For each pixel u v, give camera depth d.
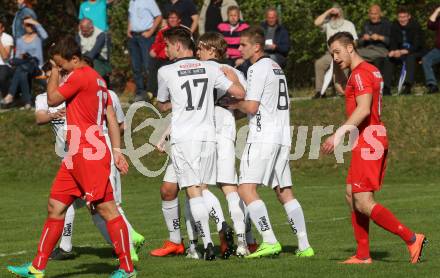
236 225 27.38
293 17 75.31
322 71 58.47
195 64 26.64
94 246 31.05
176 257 28.09
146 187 51.91
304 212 39.19
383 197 43.72
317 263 25.17
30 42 58.22
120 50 81.06
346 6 74.25
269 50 55.94
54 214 23.66
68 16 83.19
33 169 54.62
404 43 58.44
